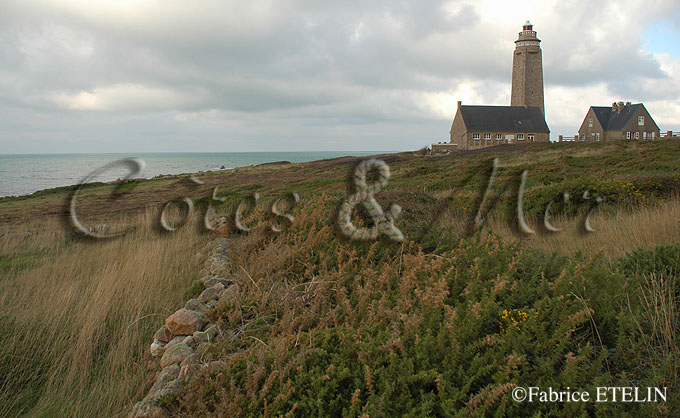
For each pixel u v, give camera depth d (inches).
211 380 126.6
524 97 2736.2
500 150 1412.4
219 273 241.9
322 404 112.7
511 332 126.7
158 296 226.8
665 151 890.1
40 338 184.7
